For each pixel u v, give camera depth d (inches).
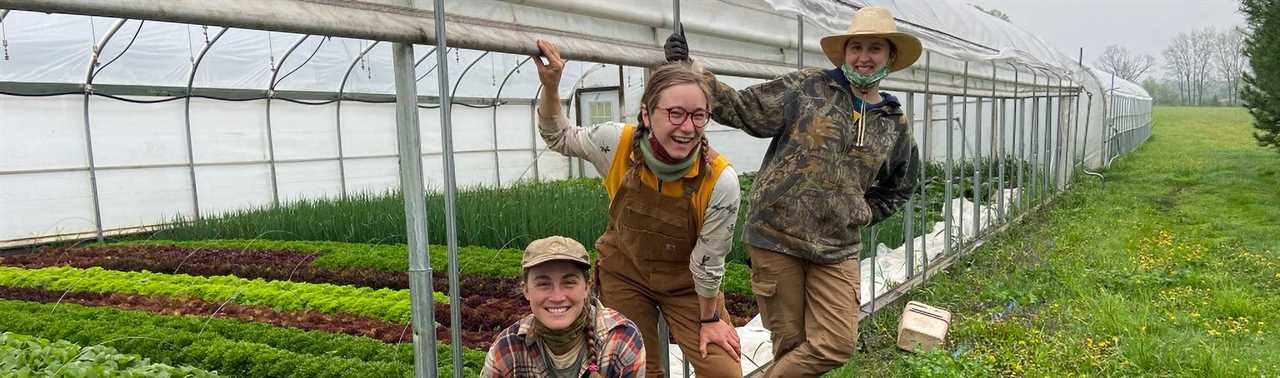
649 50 164.7
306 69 548.4
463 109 674.2
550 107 122.0
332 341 213.9
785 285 148.6
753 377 195.0
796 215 144.2
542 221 358.9
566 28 139.6
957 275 328.5
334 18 98.2
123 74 463.2
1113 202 576.1
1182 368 201.5
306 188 582.2
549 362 105.0
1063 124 737.6
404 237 393.4
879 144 147.3
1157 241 402.6
